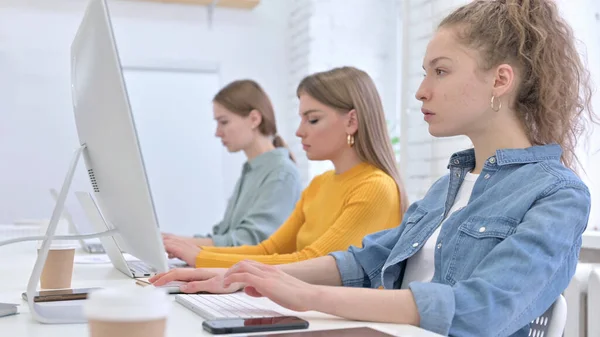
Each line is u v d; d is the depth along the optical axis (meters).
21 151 4.57
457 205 1.44
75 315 1.16
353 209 2.11
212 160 4.95
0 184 4.52
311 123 2.27
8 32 4.56
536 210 1.20
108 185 1.27
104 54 1.15
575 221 1.19
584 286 2.06
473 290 1.13
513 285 1.13
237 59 5.02
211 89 4.96
